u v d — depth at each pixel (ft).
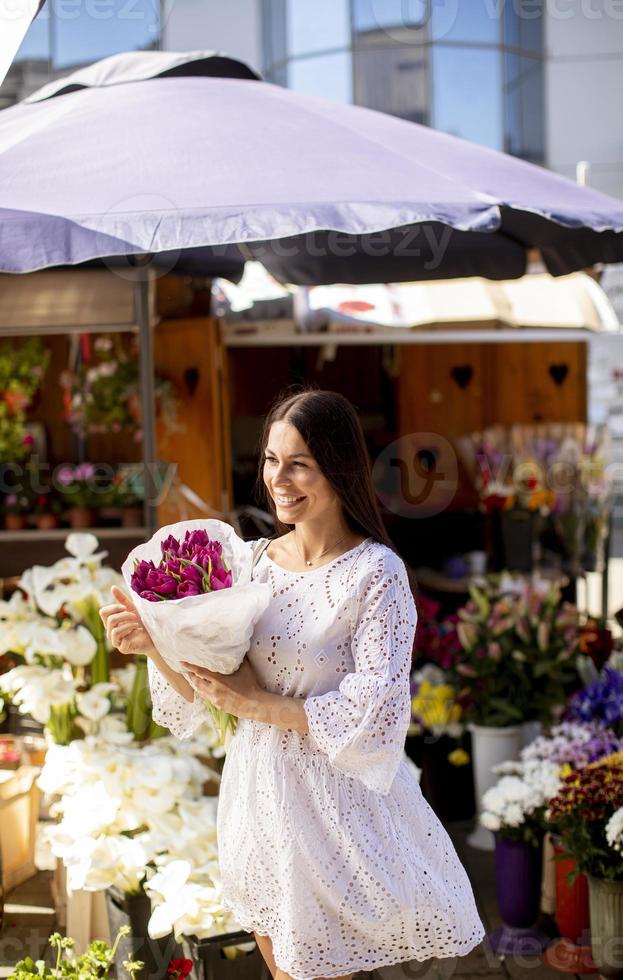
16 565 17.81
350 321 17.49
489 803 10.75
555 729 11.48
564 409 23.44
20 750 12.28
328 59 30.25
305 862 6.63
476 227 8.71
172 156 9.36
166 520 17.39
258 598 6.56
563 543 19.80
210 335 17.95
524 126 30.83
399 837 6.76
